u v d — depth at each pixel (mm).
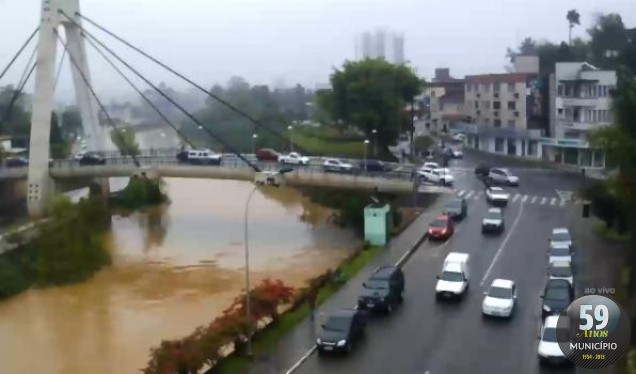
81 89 83250
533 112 102062
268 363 32406
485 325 36594
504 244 53594
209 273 58344
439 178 77500
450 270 42344
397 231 58125
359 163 79188
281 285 38906
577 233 55688
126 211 82938
